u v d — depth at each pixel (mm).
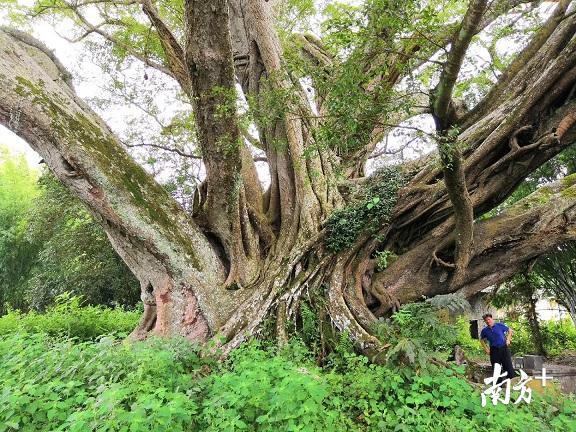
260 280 7590
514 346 13992
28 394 3576
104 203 7039
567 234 7711
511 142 7699
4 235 22547
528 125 7668
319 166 8977
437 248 7812
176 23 12906
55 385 3553
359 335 5992
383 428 3895
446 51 4914
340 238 7734
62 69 8594
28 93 6797
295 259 7426
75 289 16781
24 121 6797
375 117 5484
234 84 6676
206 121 6898
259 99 7062
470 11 4465
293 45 11531
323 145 5727
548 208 7805
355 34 5105
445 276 7801
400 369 4715
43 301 17703
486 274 7969
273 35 9648
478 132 7914
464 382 4566
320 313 6715
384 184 8469
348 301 7000
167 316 7293
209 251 7699
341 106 5180
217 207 8094
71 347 4863
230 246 8094
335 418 3666
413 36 5406
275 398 3293
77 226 16156
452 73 4926
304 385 3406
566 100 7660
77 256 16734
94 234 16328
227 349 6160
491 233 7777
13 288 22531
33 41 8211
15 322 9906
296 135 8984
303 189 8570
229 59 6410
